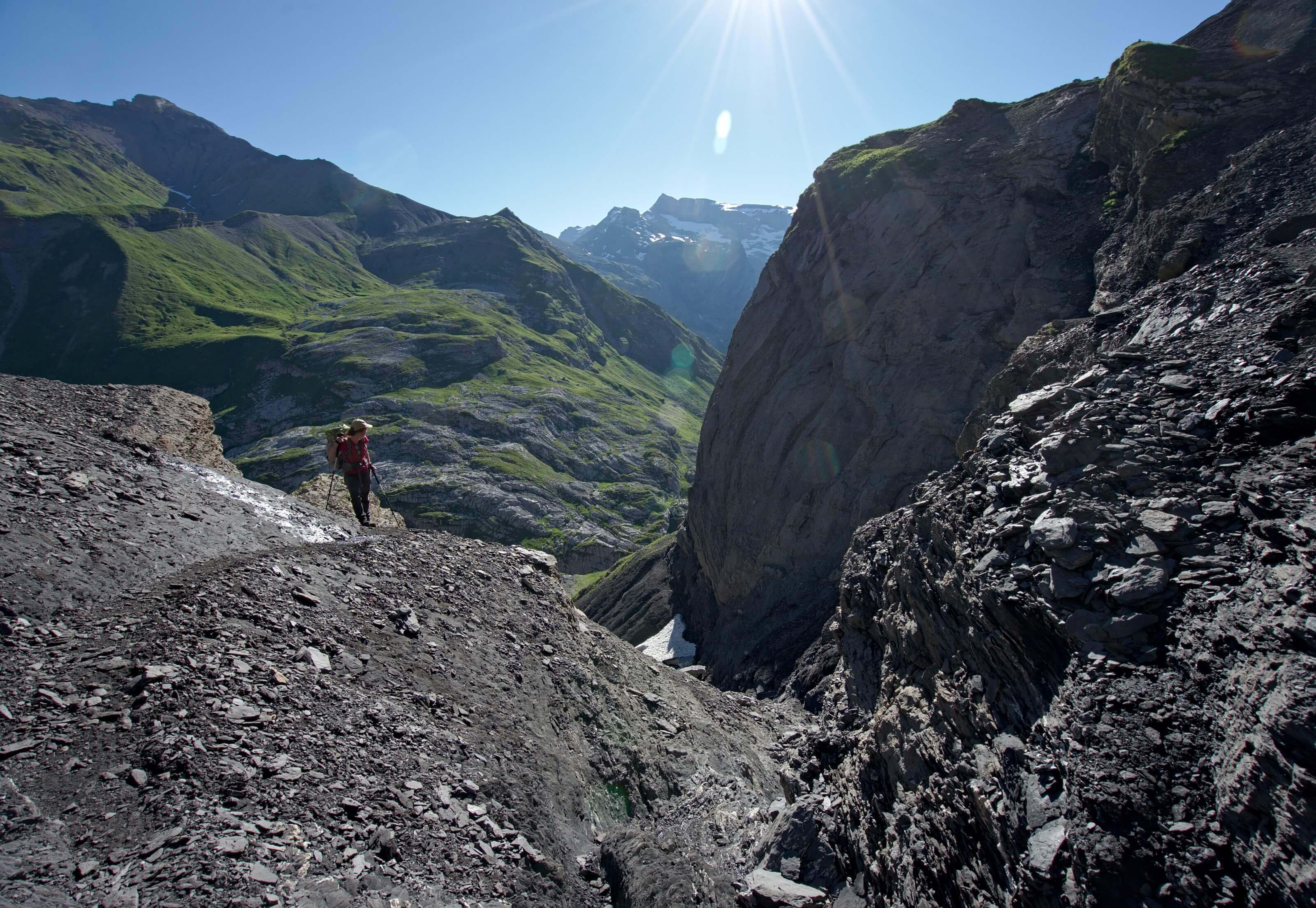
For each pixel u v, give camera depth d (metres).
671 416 196.62
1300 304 7.97
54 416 14.89
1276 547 5.36
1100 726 5.16
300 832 6.30
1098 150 35.06
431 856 7.00
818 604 35.28
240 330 173.50
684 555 61.53
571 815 9.82
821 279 45.72
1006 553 7.22
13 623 7.76
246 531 12.70
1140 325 12.45
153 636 8.10
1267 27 30.45
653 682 16.22
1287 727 4.08
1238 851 4.12
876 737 8.91
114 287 180.25
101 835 5.52
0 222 190.88
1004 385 22.64
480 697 10.66
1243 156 23.30
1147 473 6.83
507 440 140.50
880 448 36.75
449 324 186.88
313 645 9.35
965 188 39.72
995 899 5.44
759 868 8.64
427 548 14.80
